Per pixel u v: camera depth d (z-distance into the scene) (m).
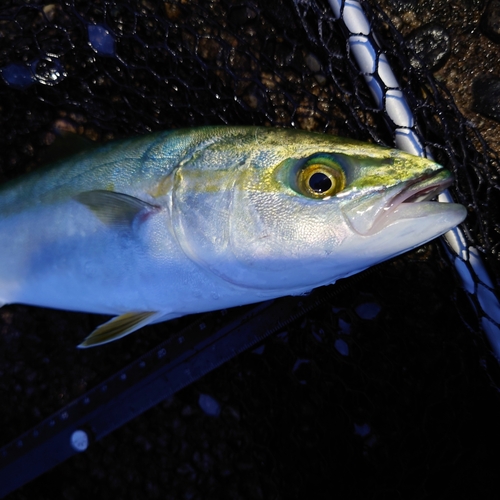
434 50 0.29
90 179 0.22
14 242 0.23
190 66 0.29
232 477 0.29
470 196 0.28
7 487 0.28
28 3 0.29
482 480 0.28
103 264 0.22
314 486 0.28
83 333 0.30
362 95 0.29
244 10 0.29
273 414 0.29
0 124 0.30
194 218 0.21
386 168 0.20
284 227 0.20
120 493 0.29
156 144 0.21
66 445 0.28
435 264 0.29
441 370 0.28
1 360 0.29
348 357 0.29
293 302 0.28
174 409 0.29
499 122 0.29
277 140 0.20
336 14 0.26
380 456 0.28
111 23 0.30
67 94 0.30
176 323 0.29
